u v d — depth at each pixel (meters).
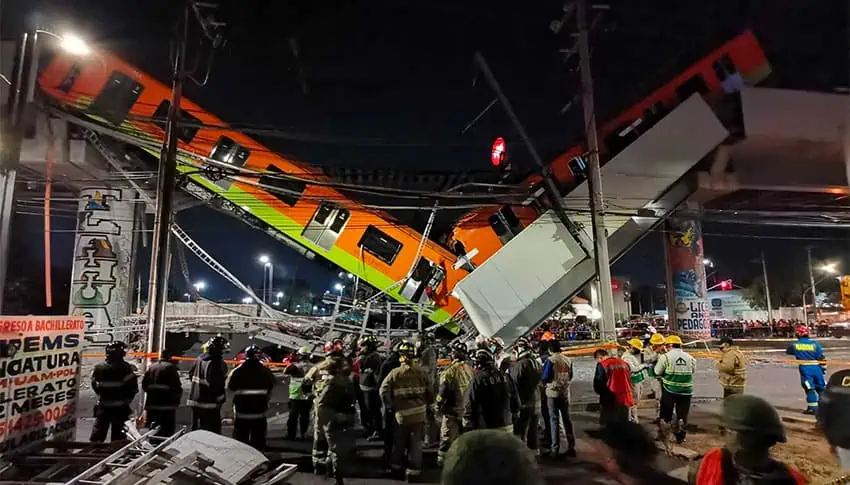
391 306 16.38
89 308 19.81
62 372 6.02
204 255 17.05
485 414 6.63
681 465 7.45
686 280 26.47
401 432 7.85
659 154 16.67
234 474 4.55
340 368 7.60
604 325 12.07
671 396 9.24
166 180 11.88
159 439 6.39
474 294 14.46
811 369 10.92
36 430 5.53
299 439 10.12
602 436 3.04
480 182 16.84
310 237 16.55
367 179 16.89
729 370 10.17
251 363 8.14
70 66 15.35
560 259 14.77
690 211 17.80
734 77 17.50
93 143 16.69
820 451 8.30
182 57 12.56
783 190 19.03
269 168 16.50
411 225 17.44
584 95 13.32
